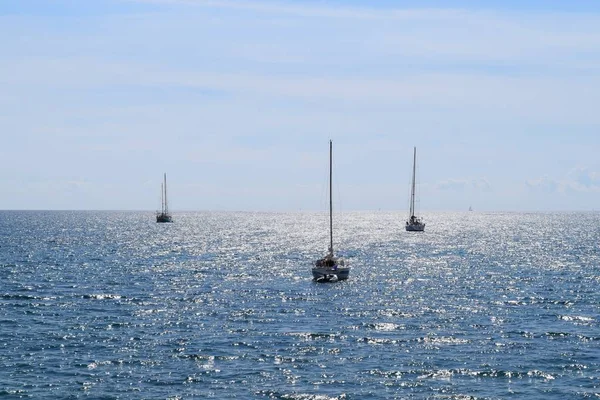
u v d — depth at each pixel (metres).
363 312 128.75
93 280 174.50
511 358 95.38
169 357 95.19
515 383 84.88
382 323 118.06
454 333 110.38
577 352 98.75
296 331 111.25
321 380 85.50
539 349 100.50
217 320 120.38
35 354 96.00
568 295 152.62
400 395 80.38
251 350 99.00
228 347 100.56
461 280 178.25
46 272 191.12
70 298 143.38
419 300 143.62
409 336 108.00
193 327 114.06
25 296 144.38
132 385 83.50
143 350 98.69
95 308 131.62
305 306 135.25
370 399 79.06
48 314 124.81
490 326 116.19
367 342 103.94
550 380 86.06
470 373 88.50
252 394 80.50
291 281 175.25
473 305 137.88
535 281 177.38
